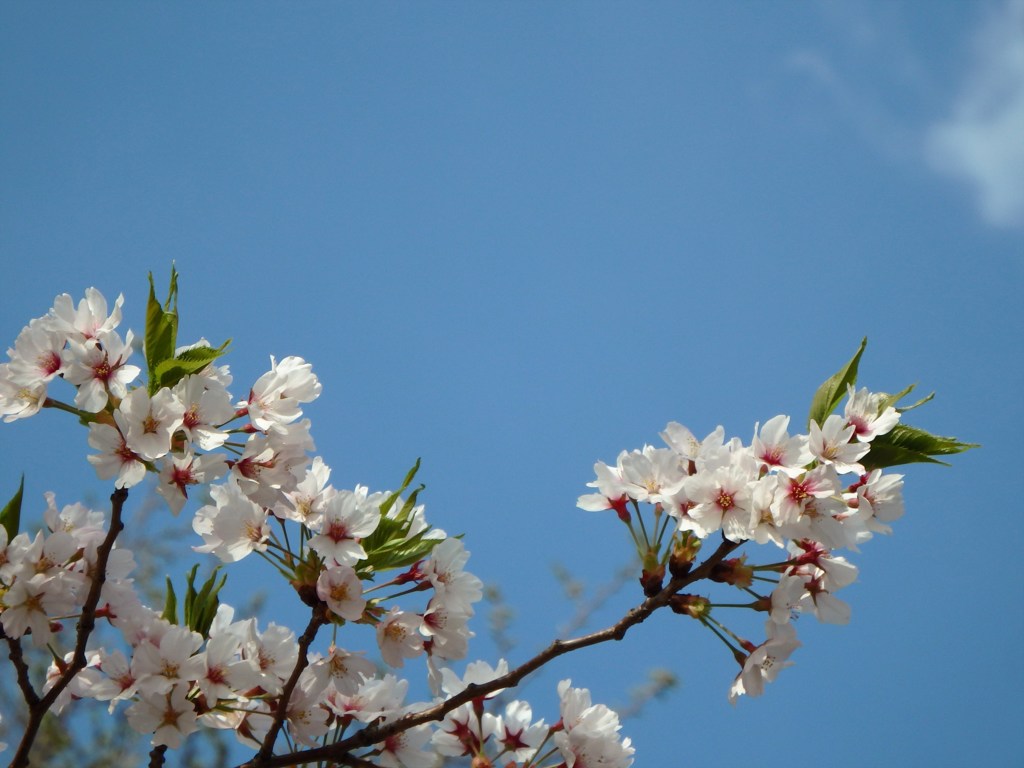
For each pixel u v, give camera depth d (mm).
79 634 1656
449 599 1717
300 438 1709
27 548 1681
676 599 1699
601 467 1746
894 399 1740
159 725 1686
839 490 1691
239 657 1721
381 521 1724
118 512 1653
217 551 1721
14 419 1671
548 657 1686
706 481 1698
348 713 1744
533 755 1749
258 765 1674
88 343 1672
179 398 1672
